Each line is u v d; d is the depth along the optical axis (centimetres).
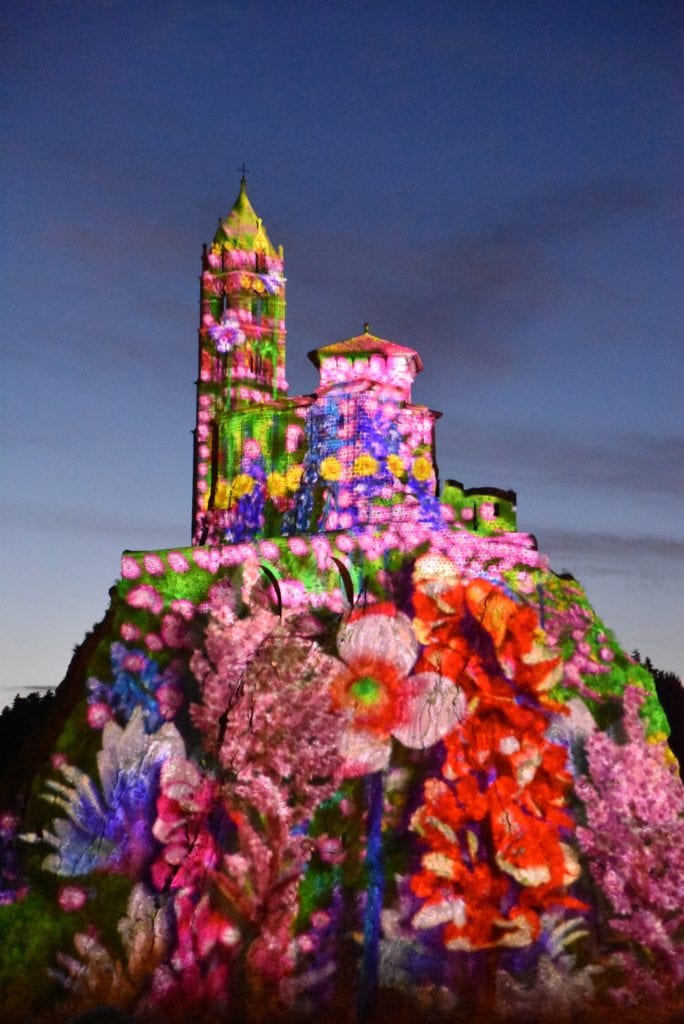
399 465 4766
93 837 3644
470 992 3347
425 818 3566
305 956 3416
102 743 3762
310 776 3681
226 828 3612
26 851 3638
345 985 3359
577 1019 3309
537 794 3609
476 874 3491
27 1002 3403
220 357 5628
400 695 3744
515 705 3725
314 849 3575
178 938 3472
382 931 3434
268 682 3819
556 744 3688
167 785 3697
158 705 3828
